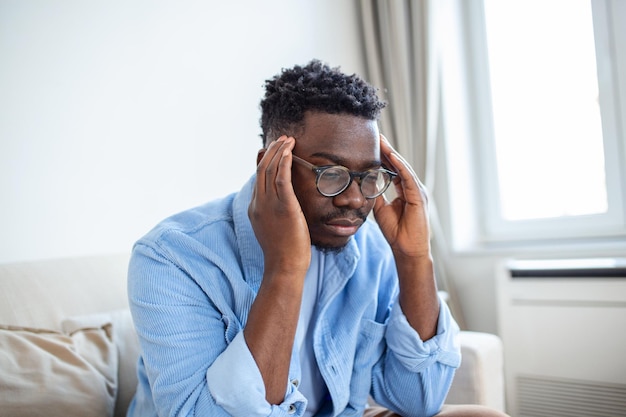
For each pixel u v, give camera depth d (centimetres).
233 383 73
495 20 232
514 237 229
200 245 85
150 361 79
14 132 134
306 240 78
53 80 142
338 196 79
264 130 92
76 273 117
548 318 174
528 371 177
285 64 204
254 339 76
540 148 224
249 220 90
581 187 215
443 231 225
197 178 174
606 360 165
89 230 146
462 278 222
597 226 210
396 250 96
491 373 122
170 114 167
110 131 152
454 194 226
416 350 93
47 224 138
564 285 172
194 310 81
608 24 205
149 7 164
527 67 226
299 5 211
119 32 157
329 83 81
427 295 95
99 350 105
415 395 96
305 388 95
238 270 87
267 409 74
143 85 161
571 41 215
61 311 109
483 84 236
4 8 134
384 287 107
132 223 156
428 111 212
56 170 141
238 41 188
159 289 80
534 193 226
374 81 227
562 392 171
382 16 227
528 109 226
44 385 91
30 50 138
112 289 121
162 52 167
